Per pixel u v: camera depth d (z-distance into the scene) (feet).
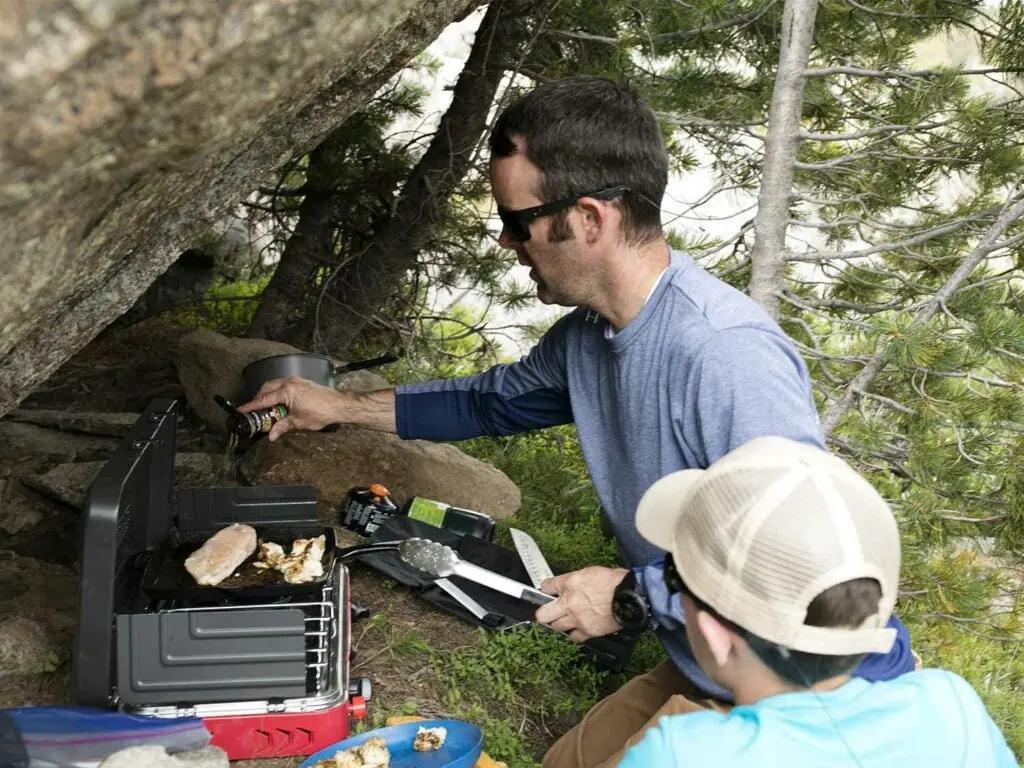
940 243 14.26
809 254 13.32
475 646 9.71
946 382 12.50
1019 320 11.50
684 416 7.13
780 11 15.26
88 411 14.61
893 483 13.66
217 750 6.62
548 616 7.49
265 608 6.95
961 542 13.07
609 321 7.70
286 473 12.24
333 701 7.20
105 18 3.30
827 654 4.20
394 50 6.62
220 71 3.92
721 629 4.44
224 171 6.31
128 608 7.80
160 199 5.13
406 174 18.30
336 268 18.47
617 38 15.44
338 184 18.04
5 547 10.82
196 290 21.90
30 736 6.52
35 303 4.83
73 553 10.99
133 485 7.56
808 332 13.17
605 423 8.09
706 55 16.15
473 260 19.16
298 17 4.09
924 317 12.21
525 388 9.41
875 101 15.46
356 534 11.57
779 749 4.11
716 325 7.03
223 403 9.80
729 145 16.47
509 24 16.71
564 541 12.69
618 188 6.98
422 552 8.84
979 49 14.23
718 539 4.37
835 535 4.19
